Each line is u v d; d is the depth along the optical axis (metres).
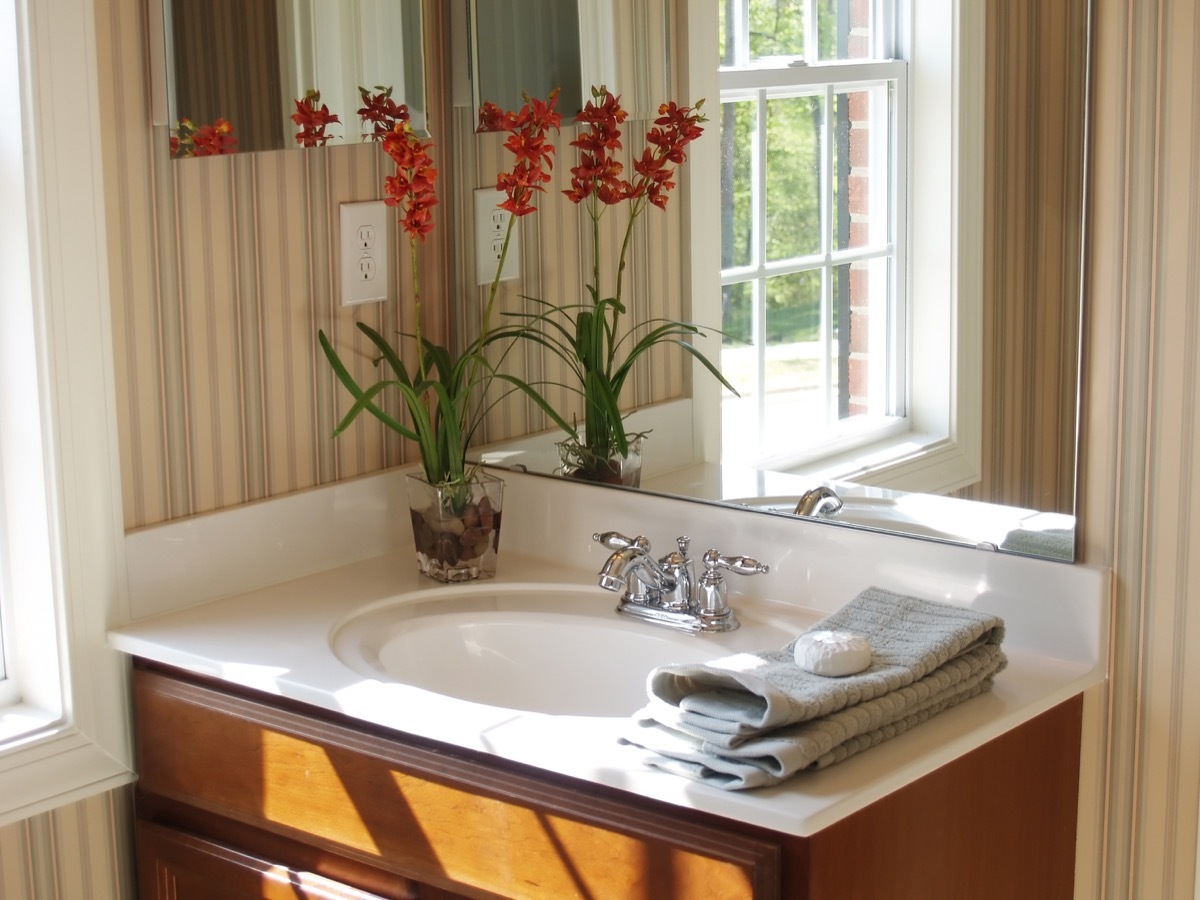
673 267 1.90
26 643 1.81
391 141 1.88
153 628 1.79
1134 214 1.57
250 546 1.92
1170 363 1.57
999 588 1.69
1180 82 1.52
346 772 1.60
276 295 1.91
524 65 2.00
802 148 1.76
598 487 2.01
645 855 1.38
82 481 1.74
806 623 1.79
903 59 1.67
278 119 1.85
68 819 1.82
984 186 1.64
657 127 1.88
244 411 1.90
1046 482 1.65
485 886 1.50
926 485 1.73
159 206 1.77
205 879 1.79
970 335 1.67
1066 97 1.58
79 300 1.70
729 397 1.87
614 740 1.45
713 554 1.80
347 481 2.03
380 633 1.80
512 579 1.98
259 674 1.64
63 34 1.65
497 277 2.01
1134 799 1.68
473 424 2.13
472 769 1.50
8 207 1.69
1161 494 1.59
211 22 1.77
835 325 1.77
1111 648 1.66
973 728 1.45
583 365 2.01
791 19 1.74
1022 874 1.64
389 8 1.98
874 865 1.39
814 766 1.33
